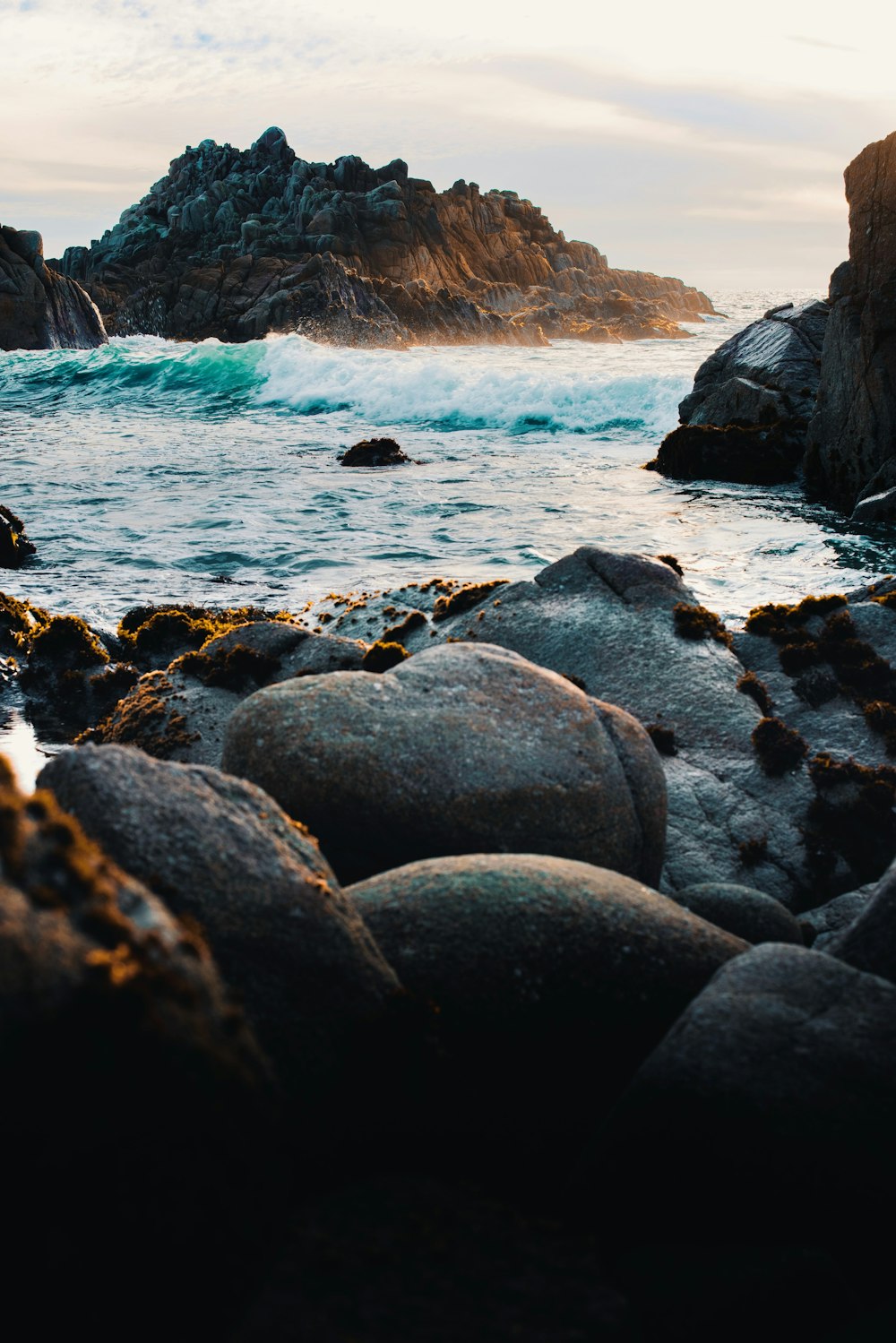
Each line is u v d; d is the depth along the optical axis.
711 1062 3.24
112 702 9.50
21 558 14.68
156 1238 2.35
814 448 20.47
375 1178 3.12
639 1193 3.21
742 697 7.33
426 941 3.75
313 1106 3.11
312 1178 3.02
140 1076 2.38
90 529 16.62
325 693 5.27
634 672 7.63
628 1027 3.70
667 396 29.42
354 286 74.94
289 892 3.40
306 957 3.30
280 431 28.64
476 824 4.93
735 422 22.81
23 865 2.50
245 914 3.27
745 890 4.91
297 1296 2.58
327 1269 2.68
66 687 9.70
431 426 29.64
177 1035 2.47
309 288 71.75
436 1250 2.80
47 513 17.77
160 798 3.47
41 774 3.65
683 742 7.04
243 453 24.64
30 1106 2.24
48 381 39.47
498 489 20.41
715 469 21.80
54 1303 2.24
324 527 16.89
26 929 2.35
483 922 3.79
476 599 8.72
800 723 7.24
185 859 3.32
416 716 5.19
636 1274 2.98
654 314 107.94
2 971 2.25
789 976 3.51
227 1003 2.71
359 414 31.94
